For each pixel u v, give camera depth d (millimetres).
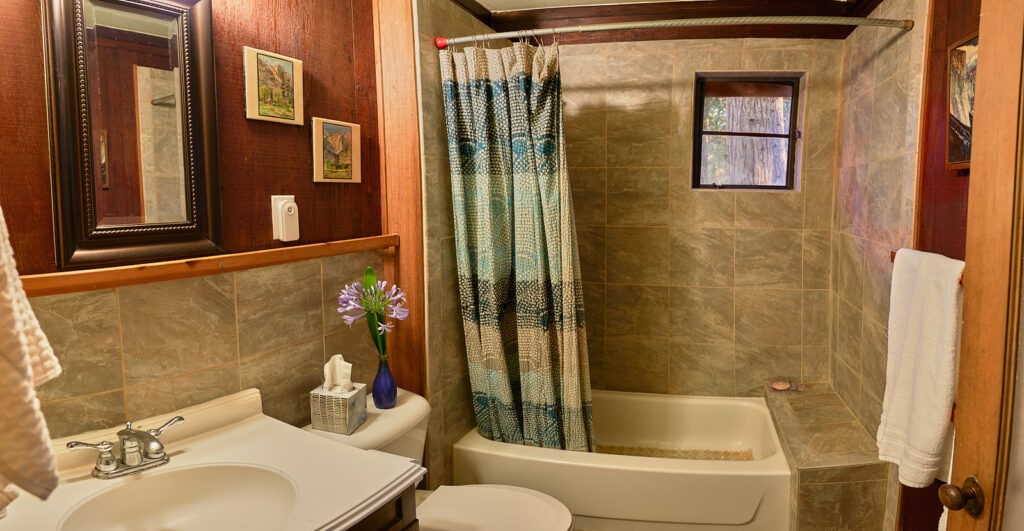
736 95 2711
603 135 2760
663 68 2662
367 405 1785
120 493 1110
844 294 2477
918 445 1334
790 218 2668
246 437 1346
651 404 2799
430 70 1985
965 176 1460
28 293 1051
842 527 1947
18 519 996
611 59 2703
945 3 1585
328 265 1744
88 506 1061
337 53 1765
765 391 2705
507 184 2096
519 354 2148
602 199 2803
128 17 1205
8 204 1060
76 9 1114
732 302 2752
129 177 1223
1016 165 667
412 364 2010
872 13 2205
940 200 1600
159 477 1160
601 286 2857
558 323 2096
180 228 1310
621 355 2879
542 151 1996
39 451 489
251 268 1488
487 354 2164
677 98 2668
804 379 2742
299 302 1644
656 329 2830
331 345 1769
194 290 1356
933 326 1342
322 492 1090
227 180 1437
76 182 1128
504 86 2027
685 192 2725
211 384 1407
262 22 1511
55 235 1110
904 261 1529
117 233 1194
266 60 1503
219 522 1162
